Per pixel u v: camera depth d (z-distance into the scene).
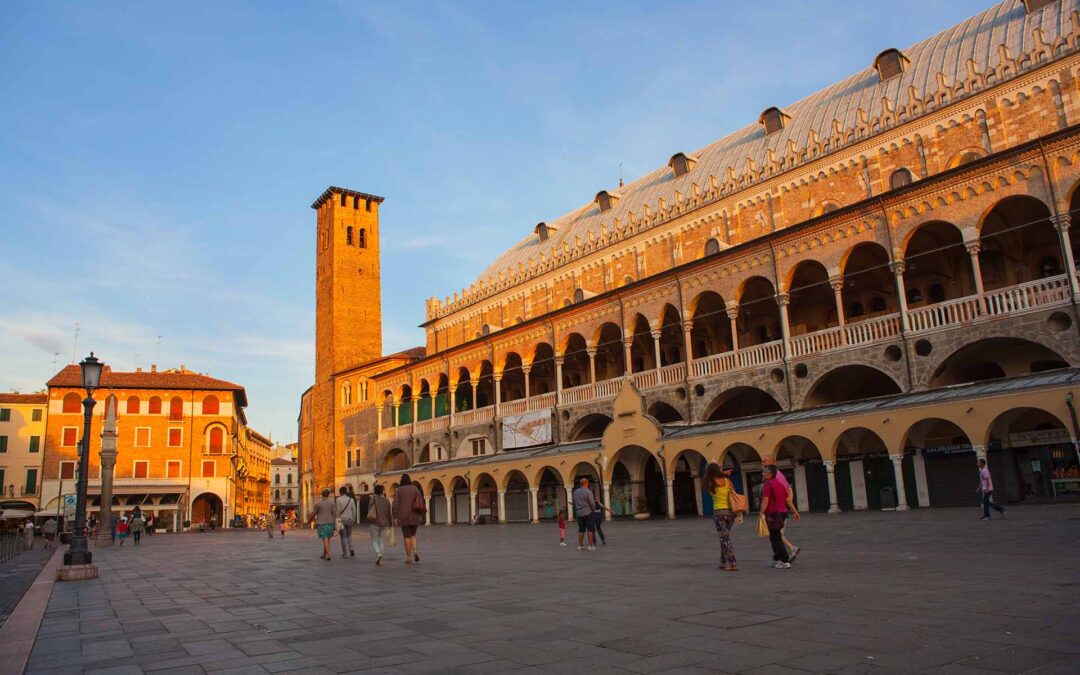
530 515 56.94
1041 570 13.24
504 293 69.81
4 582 22.58
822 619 9.99
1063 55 36.66
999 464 34.75
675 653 8.45
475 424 63.72
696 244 52.59
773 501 16.14
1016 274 38.69
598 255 60.00
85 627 12.12
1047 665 7.24
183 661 9.09
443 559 23.52
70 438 90.38
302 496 104.00
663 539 27.83
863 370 41.62
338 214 96.88
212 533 76.31
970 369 38.75
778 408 47.53
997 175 34.03
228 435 96.44
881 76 47.84
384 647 9.46
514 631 10.19
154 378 95.88
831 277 39.62
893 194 36.91
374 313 96.44
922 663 7.51
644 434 44.97
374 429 83.25
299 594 15.52
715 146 60.75
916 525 25.14
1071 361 31.06
